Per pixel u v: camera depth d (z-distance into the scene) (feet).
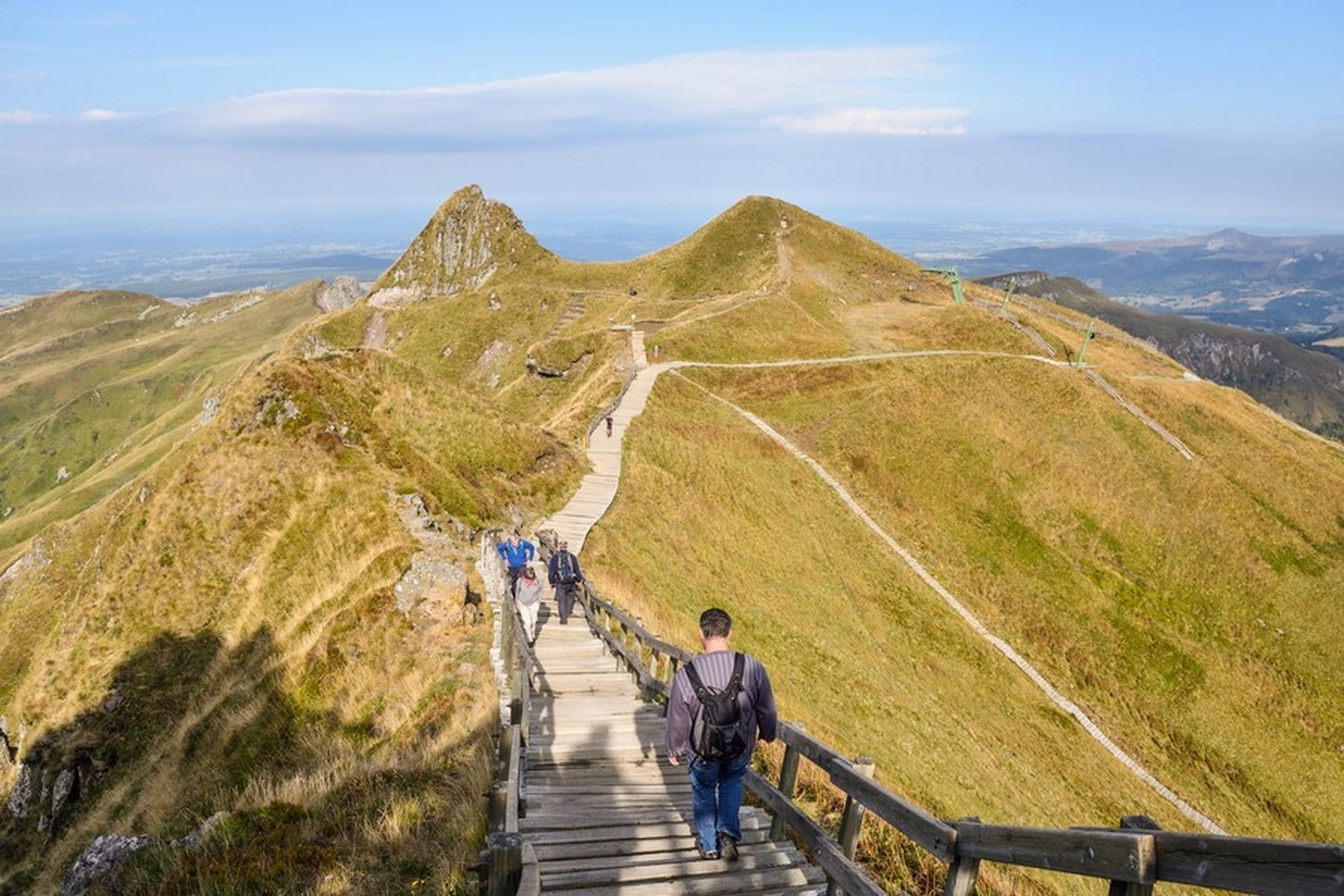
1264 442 253.24
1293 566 209.36
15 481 568.00
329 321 476.95
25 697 92.94
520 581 57.31
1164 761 150.41
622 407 190.90
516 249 476.95
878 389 242.99
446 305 448.65
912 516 199.11
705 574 122.42
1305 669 183.11
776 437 209.26
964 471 219.41
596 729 40.70
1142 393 265.95
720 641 24.14
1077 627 180.86
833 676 111.86
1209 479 230.07
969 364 265.34
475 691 53.36
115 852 34.30
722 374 240.53
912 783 90.84
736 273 412.98
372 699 61.26
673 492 145.89
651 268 440.86
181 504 105.40
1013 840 14.82
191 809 50.72
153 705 84.94
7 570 168.76
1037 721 142.51
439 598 69.21
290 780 38.73
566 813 29.99
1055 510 214.90
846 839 21.53
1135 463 234.17
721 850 24.79
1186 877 11.26
